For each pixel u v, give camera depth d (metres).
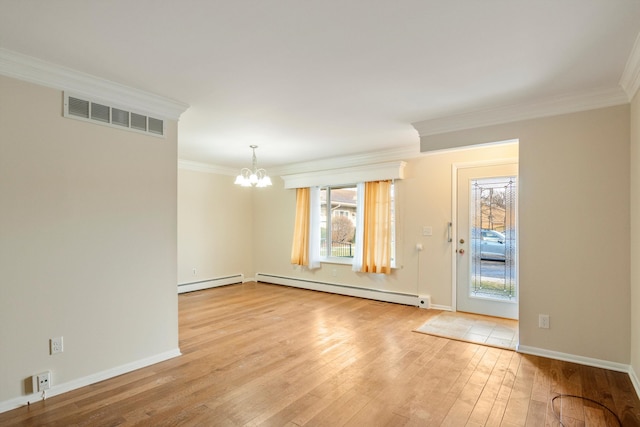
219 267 6.70
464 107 3.28
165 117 3.15
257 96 3.01
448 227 4.81
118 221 2.83
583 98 2.92
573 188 3.01
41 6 1.73
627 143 2.81
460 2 1.71
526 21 1.88
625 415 2.20
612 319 2.86
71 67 2.46
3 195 2.28
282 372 2.85
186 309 4.90
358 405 2.34
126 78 2.64
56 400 2.40
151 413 2.24
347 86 2.79
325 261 6.17
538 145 3.16
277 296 5.77
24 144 2.36
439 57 2.31
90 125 2.68
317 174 6.09
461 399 2.41
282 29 1.97
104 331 2.73
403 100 3.10
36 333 2.40
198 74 2.57
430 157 4.97
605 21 1.88
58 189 2.51
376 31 1.99
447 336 3.70
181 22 1.89
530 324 3.20
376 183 5.42
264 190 7.16
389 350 3.32
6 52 2.21
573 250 3.01
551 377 2.72
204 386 2.61
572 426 2.09
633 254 2.70
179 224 6.05
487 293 4.52
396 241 5.28
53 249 2.48
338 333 3.83
